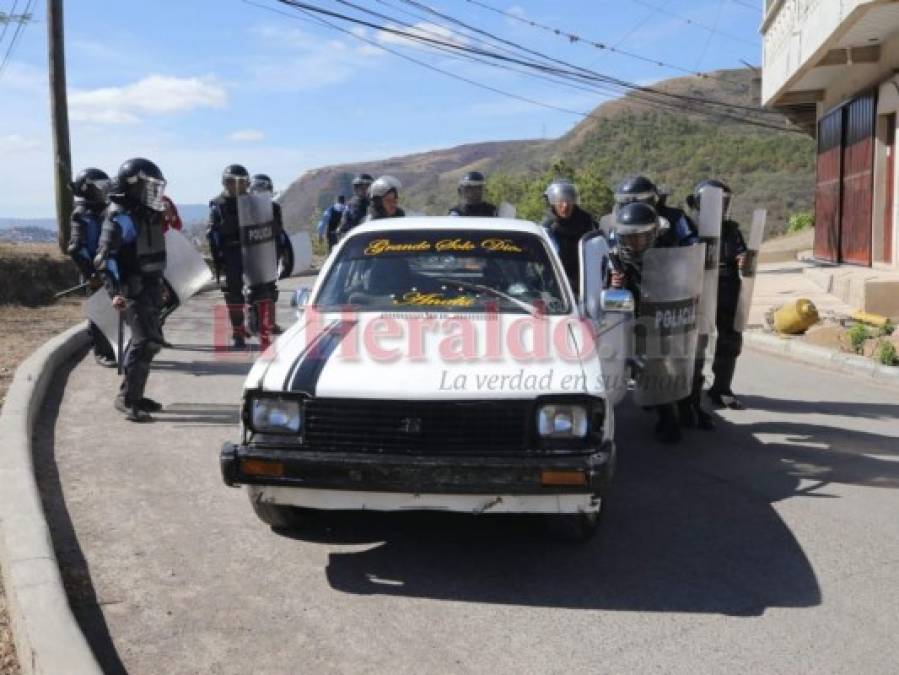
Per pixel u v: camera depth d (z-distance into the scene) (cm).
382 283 556
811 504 554
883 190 1606
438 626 390
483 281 554
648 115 13662
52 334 1090
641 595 423
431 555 466
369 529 498
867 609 410
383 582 433
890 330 1071
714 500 561
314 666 355
